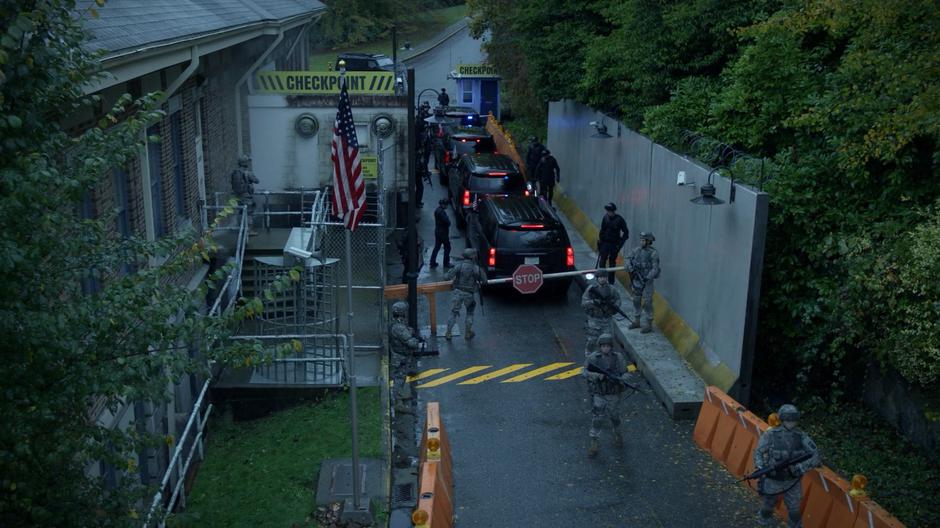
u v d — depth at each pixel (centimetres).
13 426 511
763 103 1419
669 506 1027
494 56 3547
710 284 1373
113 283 556
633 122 1922
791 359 1355
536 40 2417
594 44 2095
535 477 1098
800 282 1267
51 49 549
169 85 1276
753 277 1219
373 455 1115
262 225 2061
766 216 1202
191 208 1525
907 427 1167
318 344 1485
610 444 1191
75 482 562
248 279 1630
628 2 1844
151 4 1195
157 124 1273
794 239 1270
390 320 1616
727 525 987
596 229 2178
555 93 2434
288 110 2128
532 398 1341
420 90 5175
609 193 2078
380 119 2156
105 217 587
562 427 1243
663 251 1639
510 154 2939
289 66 3053
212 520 988
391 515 996
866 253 1165
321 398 1316
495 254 1786
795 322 1297
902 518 980
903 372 1066
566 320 1698
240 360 602
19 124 489
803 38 1455
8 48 508
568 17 2416
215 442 1233
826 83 1348
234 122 2012
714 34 1728
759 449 911
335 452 1130
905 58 1110
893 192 1213
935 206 1103
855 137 1238
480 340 1591
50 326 495
